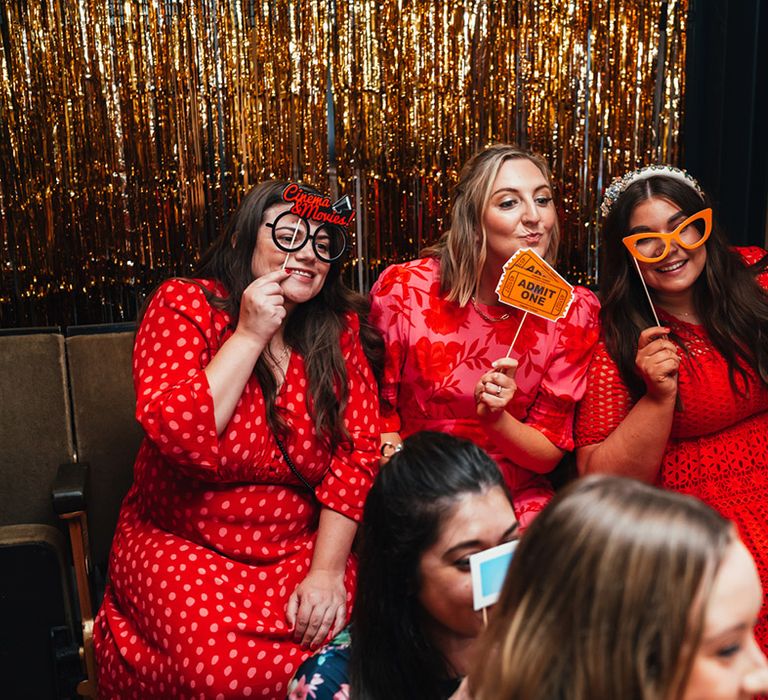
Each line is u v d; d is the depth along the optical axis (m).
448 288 2.04
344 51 2.55
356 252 2.66
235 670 1.70
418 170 2.64
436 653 1.12
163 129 2.50
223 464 1.82
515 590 0.73
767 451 1.94
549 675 0.68
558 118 2.68
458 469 1.11
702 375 1.90
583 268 2.78
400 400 2.14
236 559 1.88
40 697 1.98
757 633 1.77
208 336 1.87
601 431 2.01
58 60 2.42
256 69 2.52
